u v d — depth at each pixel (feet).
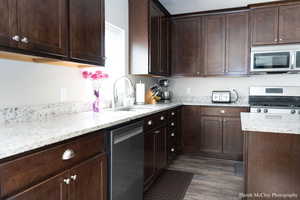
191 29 12.06
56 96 5.75
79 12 5.14
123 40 9.09
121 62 9.12
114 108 7.52
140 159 6.34
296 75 11.29
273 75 11.69
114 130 5.00
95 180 4.44
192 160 10.84
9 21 3.47
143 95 9.99
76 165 3.89
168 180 8.42
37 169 3.11
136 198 6.13
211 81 12.89
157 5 10.15
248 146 5.37
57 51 4.50
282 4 10.18
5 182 2.67
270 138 5.18
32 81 5.04
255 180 5.35
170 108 9.63
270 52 10.41
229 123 10.84
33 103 5.08
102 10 6.12
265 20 10.50
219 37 11.55
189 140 11.65
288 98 10.99
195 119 11.48
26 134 3.46
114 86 7.77
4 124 4.39
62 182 3.55
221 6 10.94
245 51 11.12
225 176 8.81
